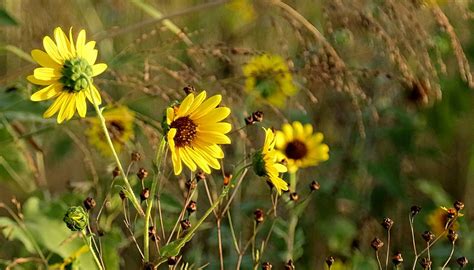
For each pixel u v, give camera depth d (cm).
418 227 218
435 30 221
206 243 209
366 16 188
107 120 186
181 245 143
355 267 197
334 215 215
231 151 207
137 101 203
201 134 144
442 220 203
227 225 208
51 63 143
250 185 214
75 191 190
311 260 212
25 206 174
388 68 220
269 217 199
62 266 169
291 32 216
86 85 142
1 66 214
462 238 205
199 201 208
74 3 219
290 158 185
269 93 196
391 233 219
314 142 186
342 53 217
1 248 191
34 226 171
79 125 196
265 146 149
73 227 144
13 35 209
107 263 176
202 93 143
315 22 213
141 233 191
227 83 194
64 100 143
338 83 189
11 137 186
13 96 185
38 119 182
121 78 185
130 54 191
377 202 222
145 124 185
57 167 219
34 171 187
